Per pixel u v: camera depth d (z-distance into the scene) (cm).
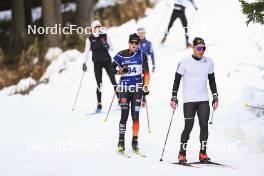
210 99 2678
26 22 5369
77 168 1664
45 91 3684
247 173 1620
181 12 3681
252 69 2936
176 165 1741
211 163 1752
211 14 4312
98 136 2266
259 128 2009
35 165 1703
